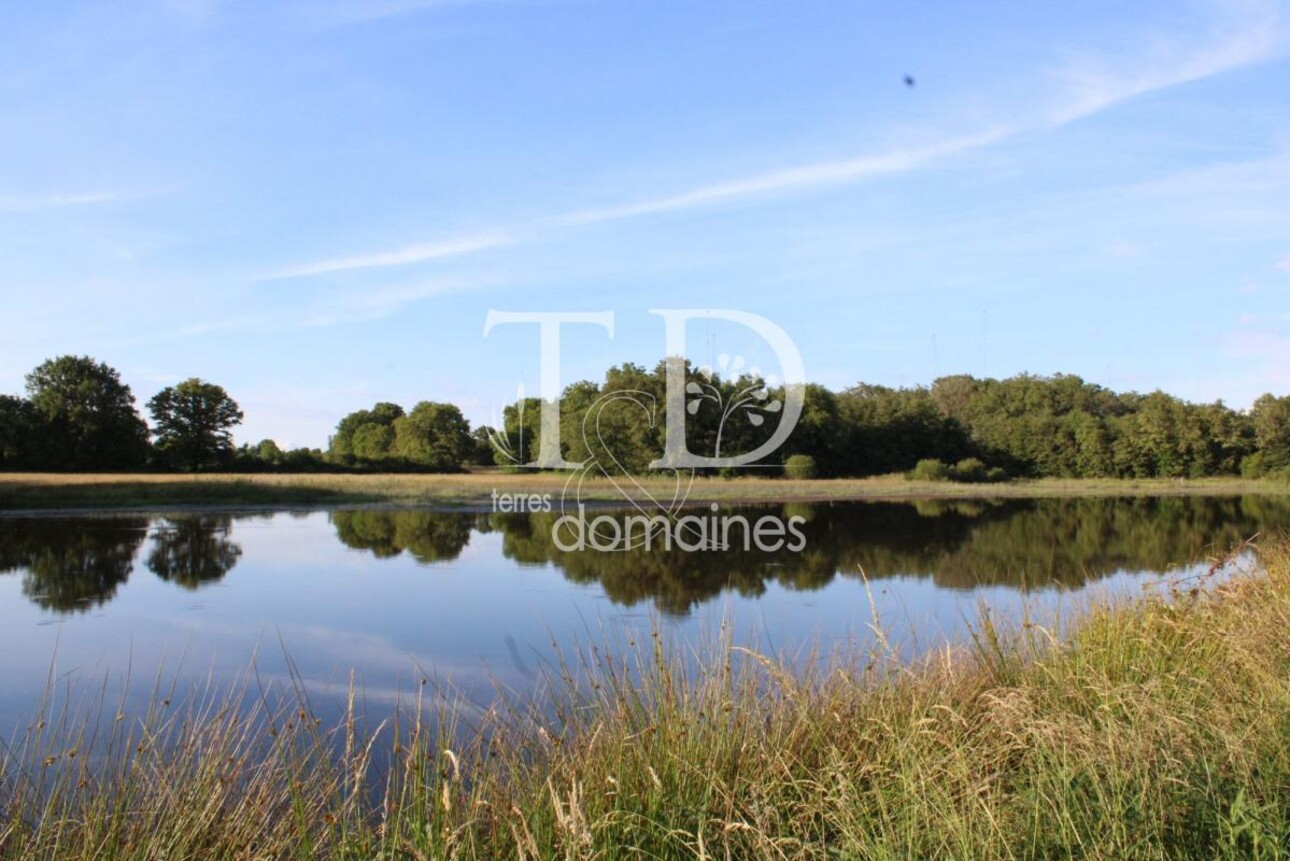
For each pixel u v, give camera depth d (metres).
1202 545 20.50
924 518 29.03
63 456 63.25
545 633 10.48
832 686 5.52
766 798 4.05
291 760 4.50
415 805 3.82
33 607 12.55
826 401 55.12
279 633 10.72
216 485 38.00
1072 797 3.66
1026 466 71.62
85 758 4.46
